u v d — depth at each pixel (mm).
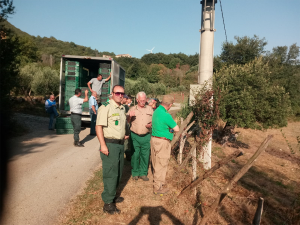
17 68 8953
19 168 5027
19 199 3637
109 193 3426
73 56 10297
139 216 3486
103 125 3365
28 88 20922
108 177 3447
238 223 3664
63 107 10547
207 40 6020
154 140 4168
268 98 7762
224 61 16578
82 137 8852
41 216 3227
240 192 4922
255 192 4973
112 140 3457
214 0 5992
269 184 5605
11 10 8516
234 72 7949
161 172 4168
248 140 11805
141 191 4312
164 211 3697
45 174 4754
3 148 6609
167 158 4164
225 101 7254
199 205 4043
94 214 3383
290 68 18828
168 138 4164
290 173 6773
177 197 4211
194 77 52844
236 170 6367
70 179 4586
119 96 3518
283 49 19828
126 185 4539
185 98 8781
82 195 3938
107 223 3215
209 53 6020
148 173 5285
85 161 5797
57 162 5590
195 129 5340
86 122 12016
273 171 6785
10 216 3150
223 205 4184
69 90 10570
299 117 19578
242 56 15859
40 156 5996
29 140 7855
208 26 6020
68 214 3344
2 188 3975
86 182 4504
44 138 8320
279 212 4156
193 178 4664
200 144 5000
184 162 4781
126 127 4160
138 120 4637
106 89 10406
